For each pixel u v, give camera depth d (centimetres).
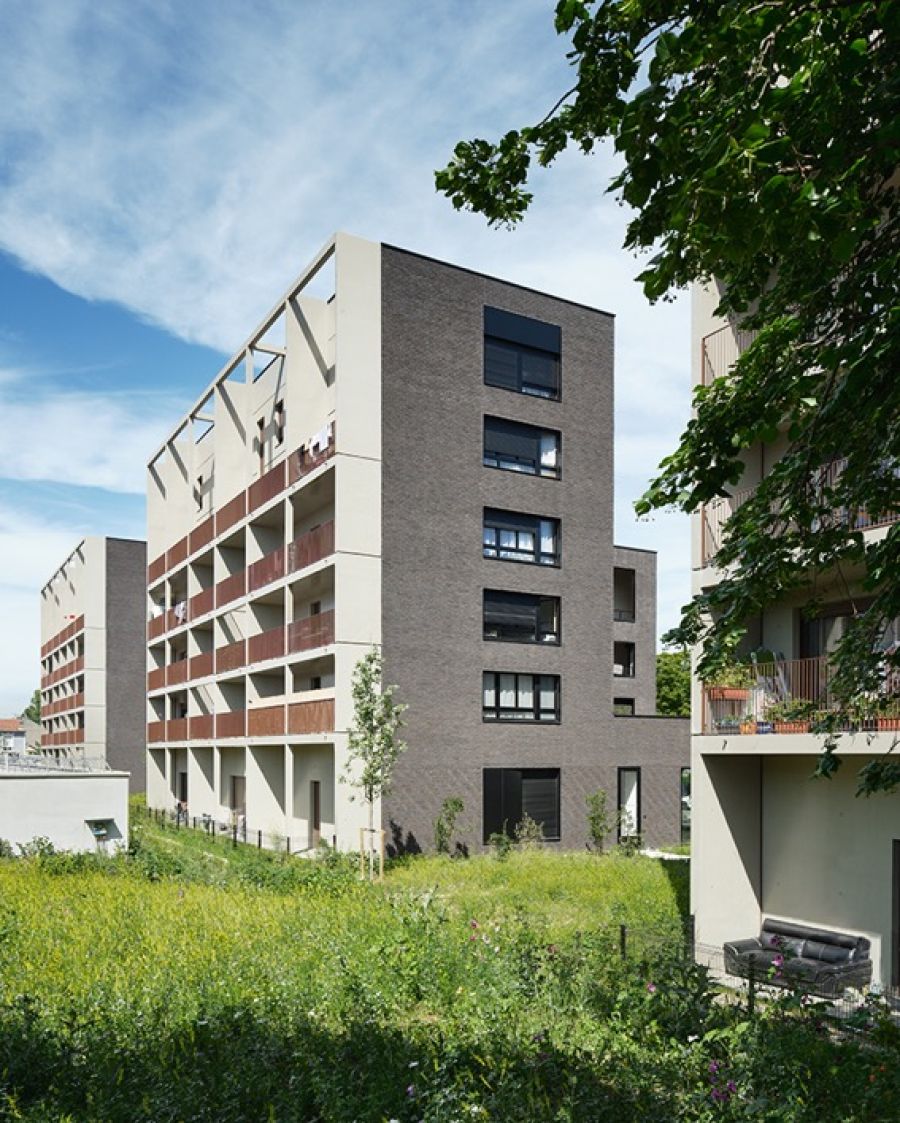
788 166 462
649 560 3875
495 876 1903
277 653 2592
